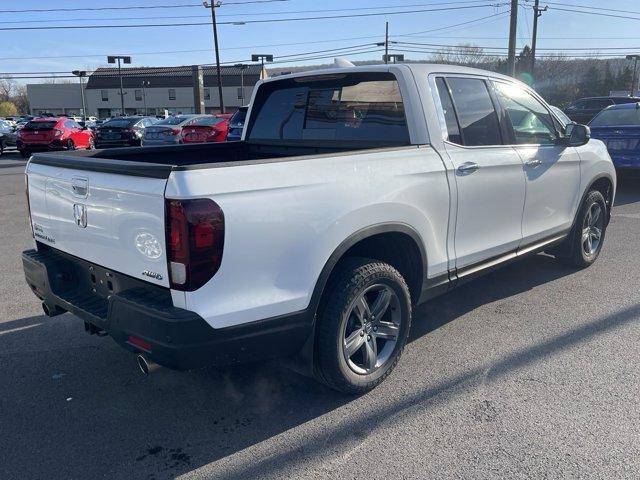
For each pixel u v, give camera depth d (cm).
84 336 461
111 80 9950
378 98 418
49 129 2131
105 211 309
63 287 363
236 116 1446
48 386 382
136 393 372
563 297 530
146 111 9881
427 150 388
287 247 303
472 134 429
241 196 284
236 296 289
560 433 319
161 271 284
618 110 1127
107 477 290
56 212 355
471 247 428
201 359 286
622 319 475
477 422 331
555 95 7494
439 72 416
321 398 362
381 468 293
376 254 388
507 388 368
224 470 295
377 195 343
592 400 351
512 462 295
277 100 498
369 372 362
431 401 355
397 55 5269
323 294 335
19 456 307
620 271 605
